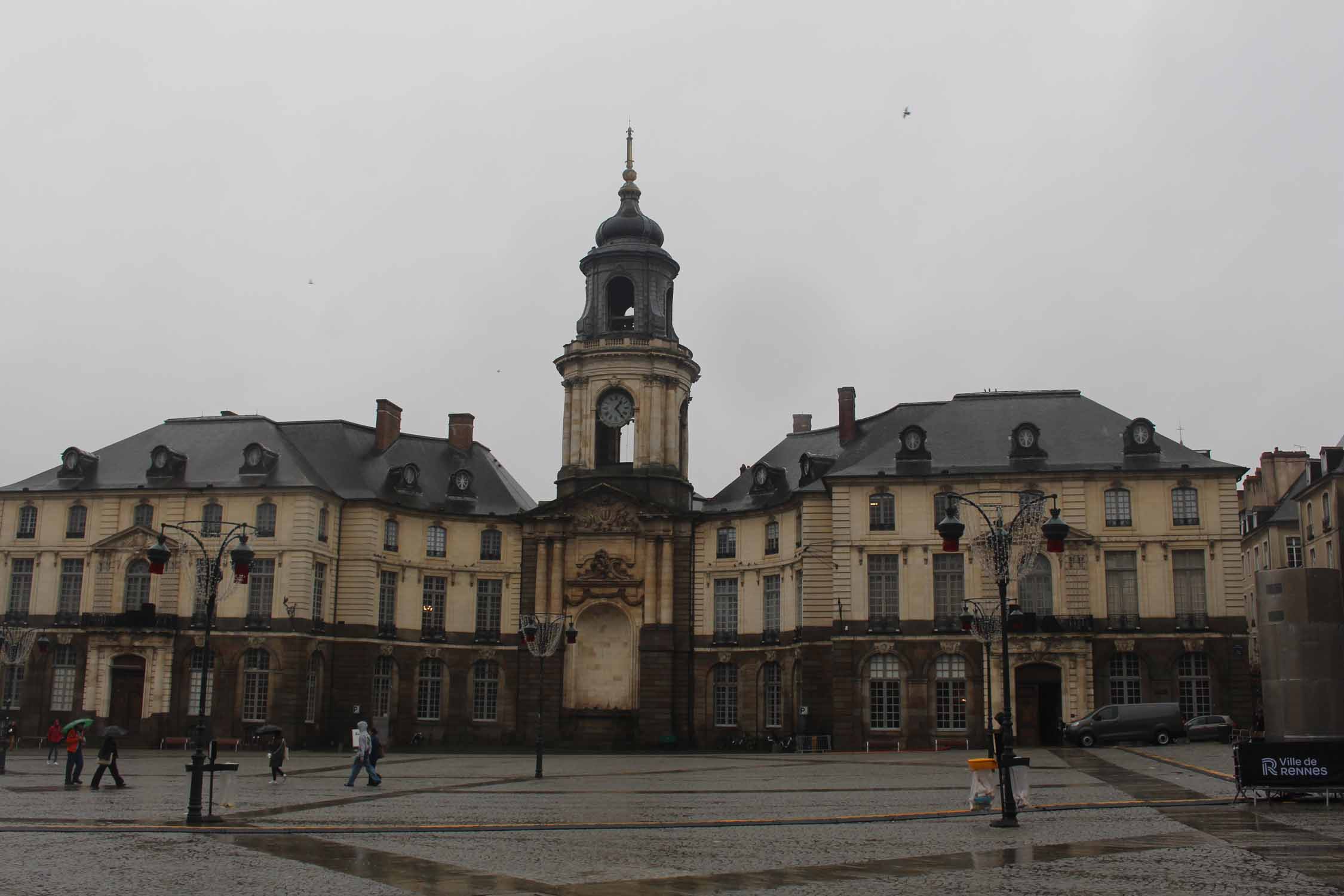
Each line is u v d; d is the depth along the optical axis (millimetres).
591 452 74750
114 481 71188
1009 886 19312
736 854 23266
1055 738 61031
